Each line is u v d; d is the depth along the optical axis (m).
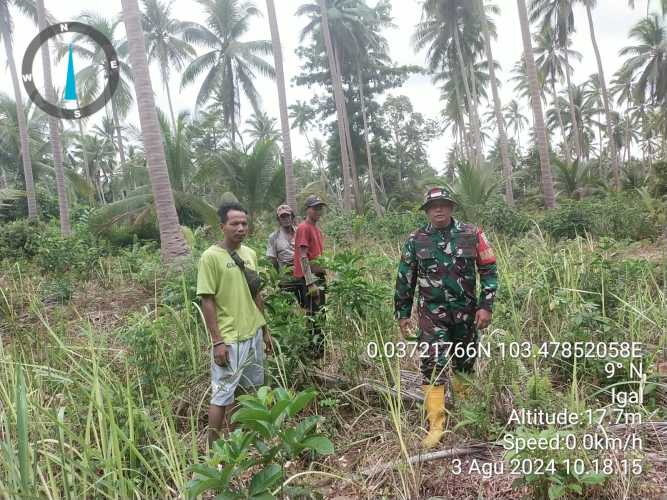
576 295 3.98
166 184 8.27
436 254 2.99
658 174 15.04
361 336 3.72
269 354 3.56
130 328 3.57
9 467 2.09
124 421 2.63
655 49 26.42
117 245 12.16
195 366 3.53
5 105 26.41
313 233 4.28
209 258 2.84
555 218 10.49
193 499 2.04
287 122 13.93
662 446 2.60
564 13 24.58
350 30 23.67
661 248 7.87
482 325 3.00
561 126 30.08
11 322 3.98
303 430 1.94
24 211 21.84
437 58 27.22
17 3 18.56
